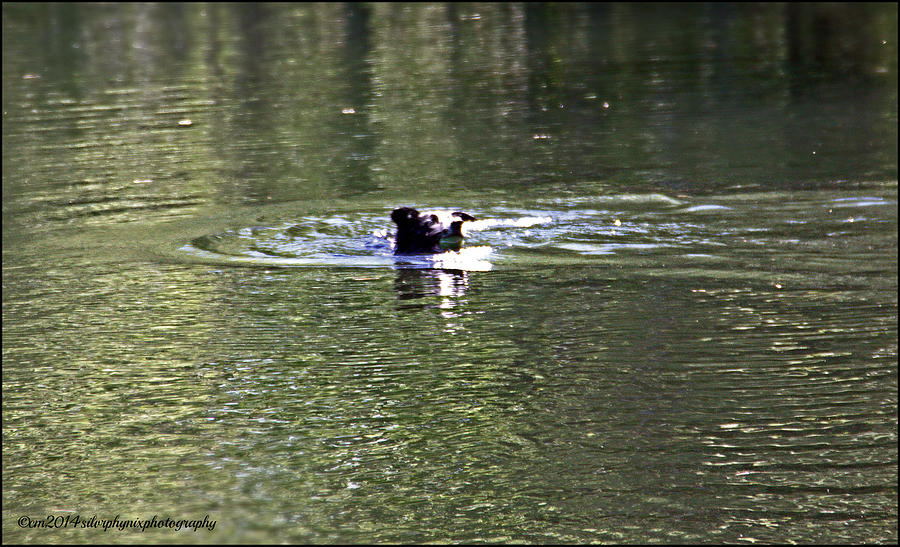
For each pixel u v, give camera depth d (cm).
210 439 1034
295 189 2108
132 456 1001
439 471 962
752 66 3484
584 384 1145
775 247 1638
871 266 1534
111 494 932
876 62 3469
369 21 4888
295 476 956
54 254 1714
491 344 1265
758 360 1198
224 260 1656
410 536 855
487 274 1549
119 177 2262
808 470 952
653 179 2097
